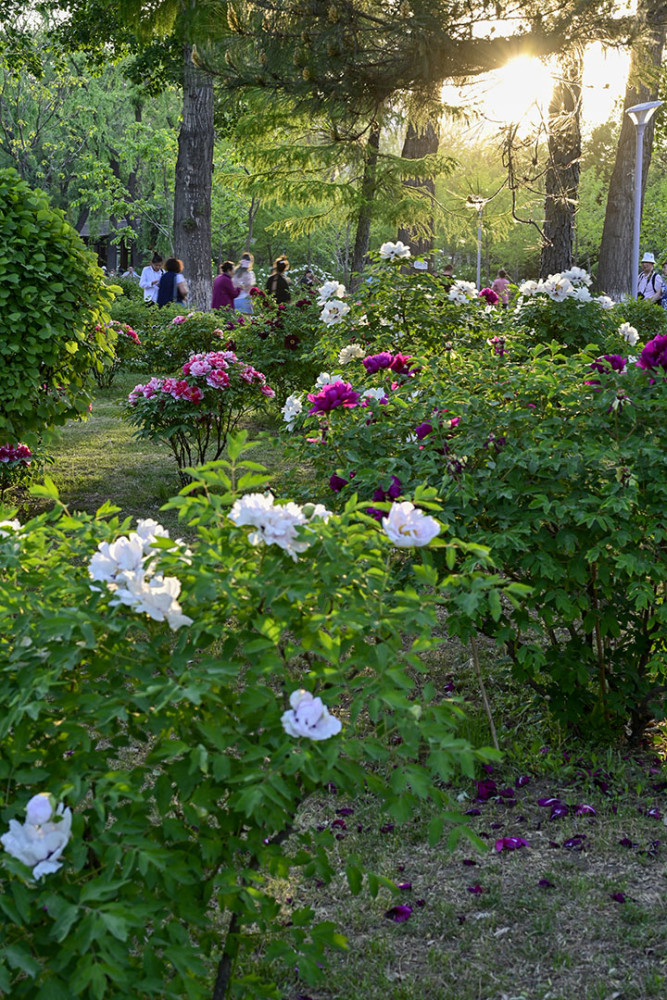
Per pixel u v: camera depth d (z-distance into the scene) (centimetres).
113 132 4531
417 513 214
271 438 429
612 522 343
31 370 638
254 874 198
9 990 157
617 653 400
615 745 400
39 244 635
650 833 335
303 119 1339
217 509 210
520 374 395
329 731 188
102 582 194
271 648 202
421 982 263
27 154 4422
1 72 4269
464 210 1500
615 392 373
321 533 208
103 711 184
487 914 293
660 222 3612
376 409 407
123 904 169
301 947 215
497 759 203
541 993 258
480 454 380
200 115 1755
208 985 236
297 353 1056
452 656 492
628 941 278
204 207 1786
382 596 218
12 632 198
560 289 788
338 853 325
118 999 168
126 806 190
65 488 831
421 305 736
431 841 201
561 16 941
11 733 187
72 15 2467
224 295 1547
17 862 166
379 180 1495
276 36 1022
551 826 341
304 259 5650
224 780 192
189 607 203
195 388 774
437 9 934
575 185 1359
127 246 5038
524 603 381
